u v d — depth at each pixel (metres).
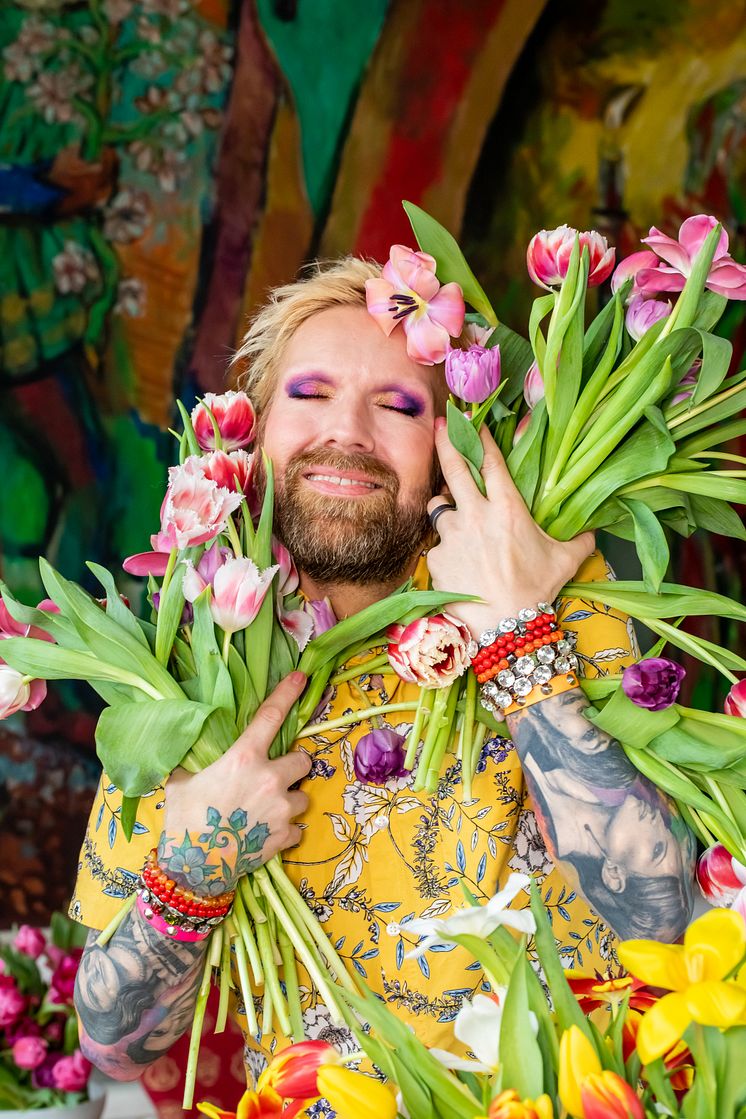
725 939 0.53
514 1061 0.54
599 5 3.32
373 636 1.03
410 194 3.17
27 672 0.94
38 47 2.79
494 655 0.95
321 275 1.16
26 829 2.65
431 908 0.99
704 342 0.95
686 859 0.94
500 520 0.98
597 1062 0.51
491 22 3.23
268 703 0.94
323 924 0.98
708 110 3.38
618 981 0.64
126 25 2.87
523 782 1.03
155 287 2.88
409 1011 0.96
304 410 1.06
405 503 1.06
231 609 0.90
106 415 2.81
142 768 0.87
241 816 0.90
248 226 2.98
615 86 3.33
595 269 1.04
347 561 1.04
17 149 2.77
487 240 3.24
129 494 2.82
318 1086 0.54
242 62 2.98
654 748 0.93
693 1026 0.54
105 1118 2.09
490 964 0.60
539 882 1.02
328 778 1.01
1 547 2.72
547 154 3.29
